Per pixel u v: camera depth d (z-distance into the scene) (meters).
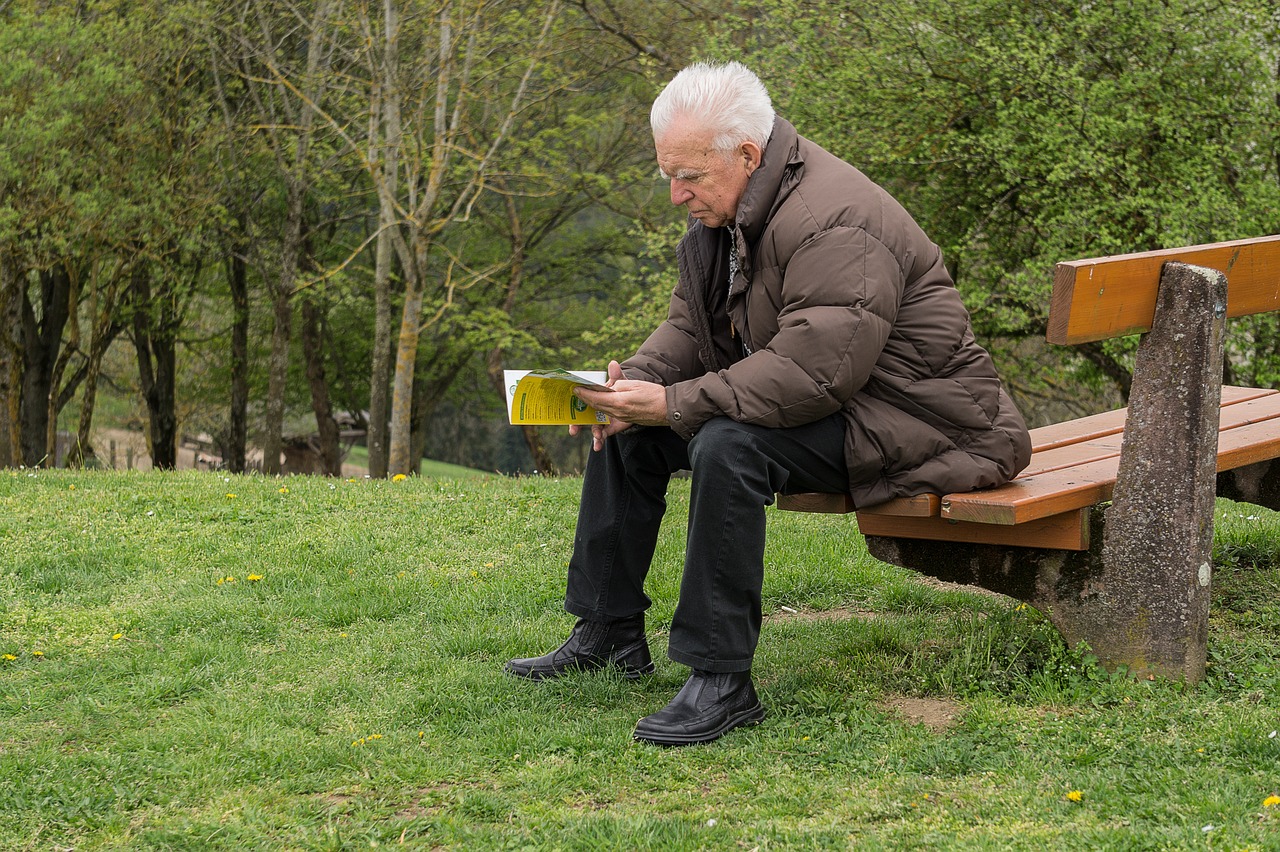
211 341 22.27
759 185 2.80
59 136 13.70
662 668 3.42
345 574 4.71
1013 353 14.02
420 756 2.75
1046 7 11.72
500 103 16.27
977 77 11.95
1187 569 2.74
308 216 19.77
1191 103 11.10
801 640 3.63
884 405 2.85
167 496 6.08
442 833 2.30
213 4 15.81
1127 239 11.20
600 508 3.26
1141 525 2.79
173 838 2.31
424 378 21.94
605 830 2.26
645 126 18.94
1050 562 2.92
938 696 2.97
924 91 12.06
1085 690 2.79
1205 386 2.70
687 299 3.16
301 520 5.68
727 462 2.73
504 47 15.24
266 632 3.99
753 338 2.92
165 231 16.19
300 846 2.29
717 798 2.44
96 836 2.37
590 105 18.91
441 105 14.41
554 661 3.36
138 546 5.09
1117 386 12.55
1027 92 11.26
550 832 2.27
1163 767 2.37
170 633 4.00
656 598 4.29
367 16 14.74
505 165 17.17
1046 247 11.22
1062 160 10.88
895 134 12.48
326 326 22.08
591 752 2.73
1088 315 2.56
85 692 3.37
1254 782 2.26
